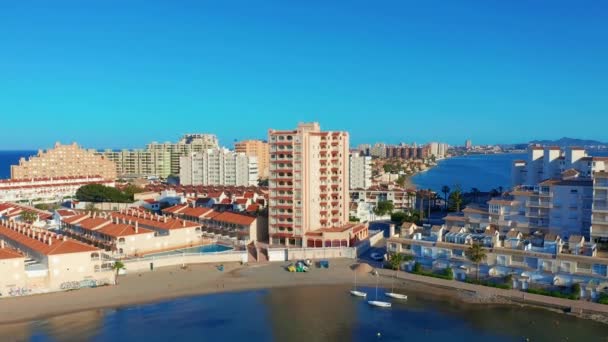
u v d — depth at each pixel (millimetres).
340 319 109000
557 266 120062
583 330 101438
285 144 176000
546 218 153750
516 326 104250
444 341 97438
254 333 101188
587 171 177625
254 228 182625
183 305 117625
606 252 122812
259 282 135625
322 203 182375
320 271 145875
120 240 156625
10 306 113438
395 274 140875
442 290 127625
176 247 168750
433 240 141875
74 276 127062
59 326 103688
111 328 103125
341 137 185750
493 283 127938
